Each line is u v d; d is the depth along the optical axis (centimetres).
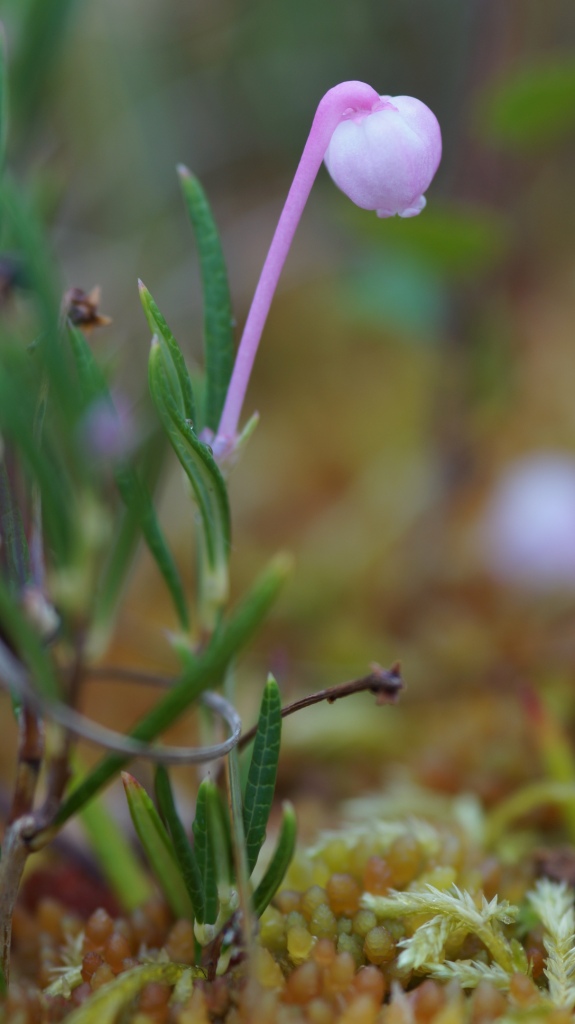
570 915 12
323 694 11
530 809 15
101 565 12
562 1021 11
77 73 26
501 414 23
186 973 11
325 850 13
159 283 26
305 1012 11
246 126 31
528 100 18
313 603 22
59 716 10
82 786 11
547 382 26
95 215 28
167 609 23
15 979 12
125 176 28
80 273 25
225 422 11
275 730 11
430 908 12
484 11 21
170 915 12
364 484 26
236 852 10
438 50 30
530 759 16
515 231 21
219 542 12
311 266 30
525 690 14
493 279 21
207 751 11
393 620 22
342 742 17
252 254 29
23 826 11
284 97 31
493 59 21
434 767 16
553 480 21
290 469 28
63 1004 11
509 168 22
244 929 11
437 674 19
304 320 32
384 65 31
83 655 11
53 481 11
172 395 11
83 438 11
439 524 22
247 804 11
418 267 20
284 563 11
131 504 11
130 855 13
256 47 30
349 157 11
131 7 28
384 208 11
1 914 11
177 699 11
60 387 10
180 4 30
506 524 21
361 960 12
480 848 13
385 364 31
